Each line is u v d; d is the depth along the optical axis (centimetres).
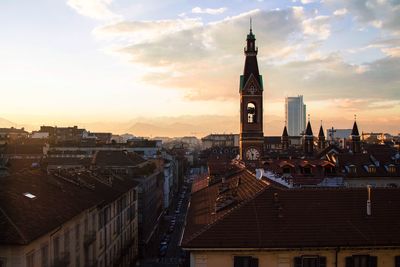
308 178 7481
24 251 3641
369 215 3838
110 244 6731
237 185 5516
